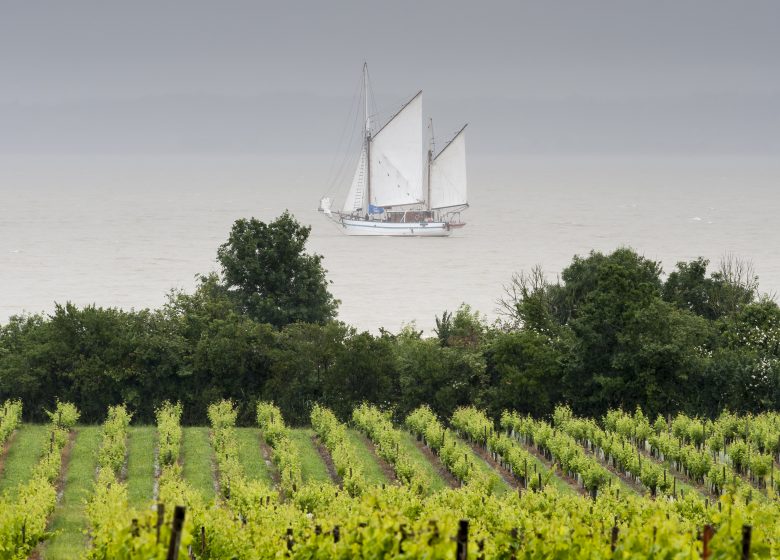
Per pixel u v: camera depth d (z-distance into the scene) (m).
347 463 199.38
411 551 92.38
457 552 93.12
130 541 93.88
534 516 146.12
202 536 129.12
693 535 98.81
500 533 120.44
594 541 107.06
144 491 186.00
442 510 134.25
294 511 142.62
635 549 100.06
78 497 181.25
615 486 175.25
